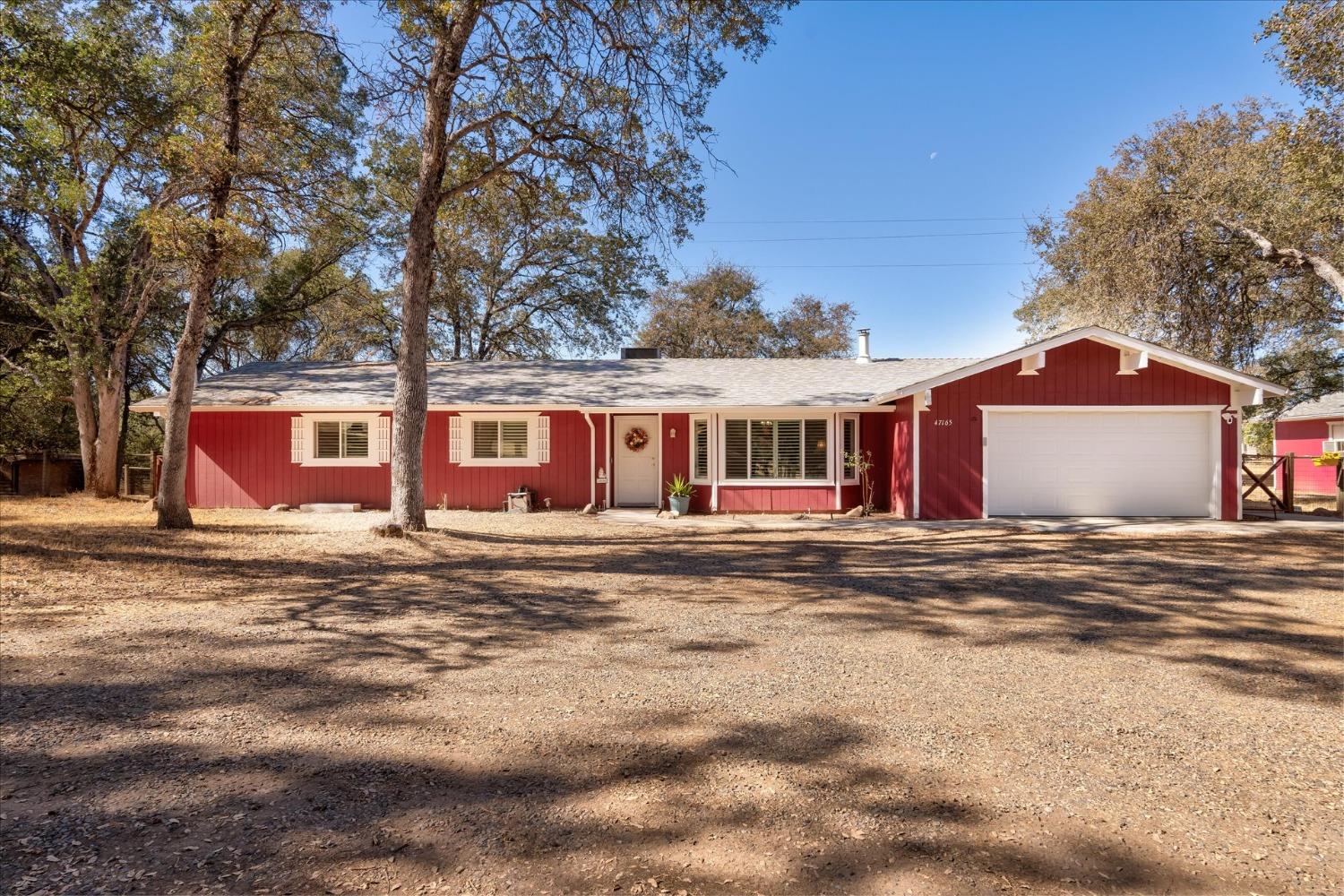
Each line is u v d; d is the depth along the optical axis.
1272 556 10.42
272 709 4.30
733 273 36.88
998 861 2.71
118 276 19.03
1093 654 5.57
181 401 12.82
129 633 6.05
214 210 12.38
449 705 4.38
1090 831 2.93
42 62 11.05
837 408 16.52
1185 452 14.88
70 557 9.51
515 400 17.55
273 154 13.90
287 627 6.31
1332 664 5.31
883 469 17.39
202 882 2.54
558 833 2.89
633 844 2.81
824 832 2.90
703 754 3.67
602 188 13.98
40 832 2.87
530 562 10.02
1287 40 12.24
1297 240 16.25
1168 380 14.80
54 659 5.28
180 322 22.44
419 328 12.48
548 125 13.41
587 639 6.00
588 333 32.16
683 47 12.57
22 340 20.09
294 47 13.49
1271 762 3.62
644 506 17.98
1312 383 21.33
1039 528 13.47
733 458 17.06
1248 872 2.65
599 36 12.44
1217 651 5.64
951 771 3.49
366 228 20.14
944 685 4.79
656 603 7.42
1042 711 4.32
